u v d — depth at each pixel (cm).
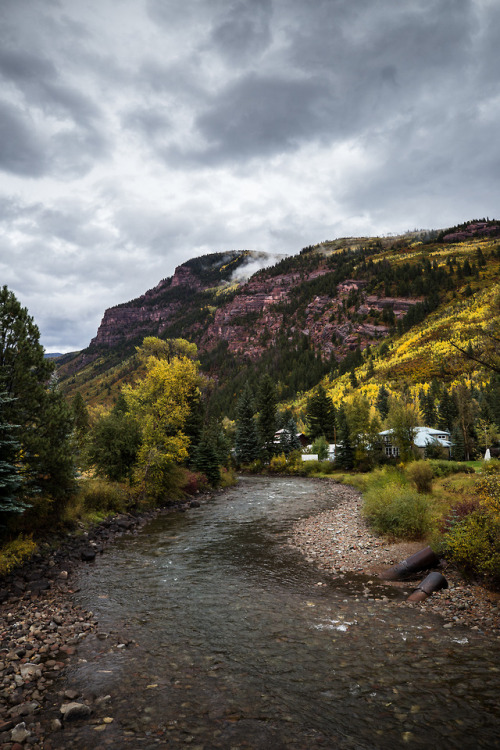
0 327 1598
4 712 612
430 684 690
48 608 1073
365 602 1130
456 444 7019
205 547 1783
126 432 3045
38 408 1695
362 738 550
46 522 1805
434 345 15912
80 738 553
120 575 1388
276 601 1139
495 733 555
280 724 584
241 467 7450
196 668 761
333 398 14650
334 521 2325
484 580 1192
